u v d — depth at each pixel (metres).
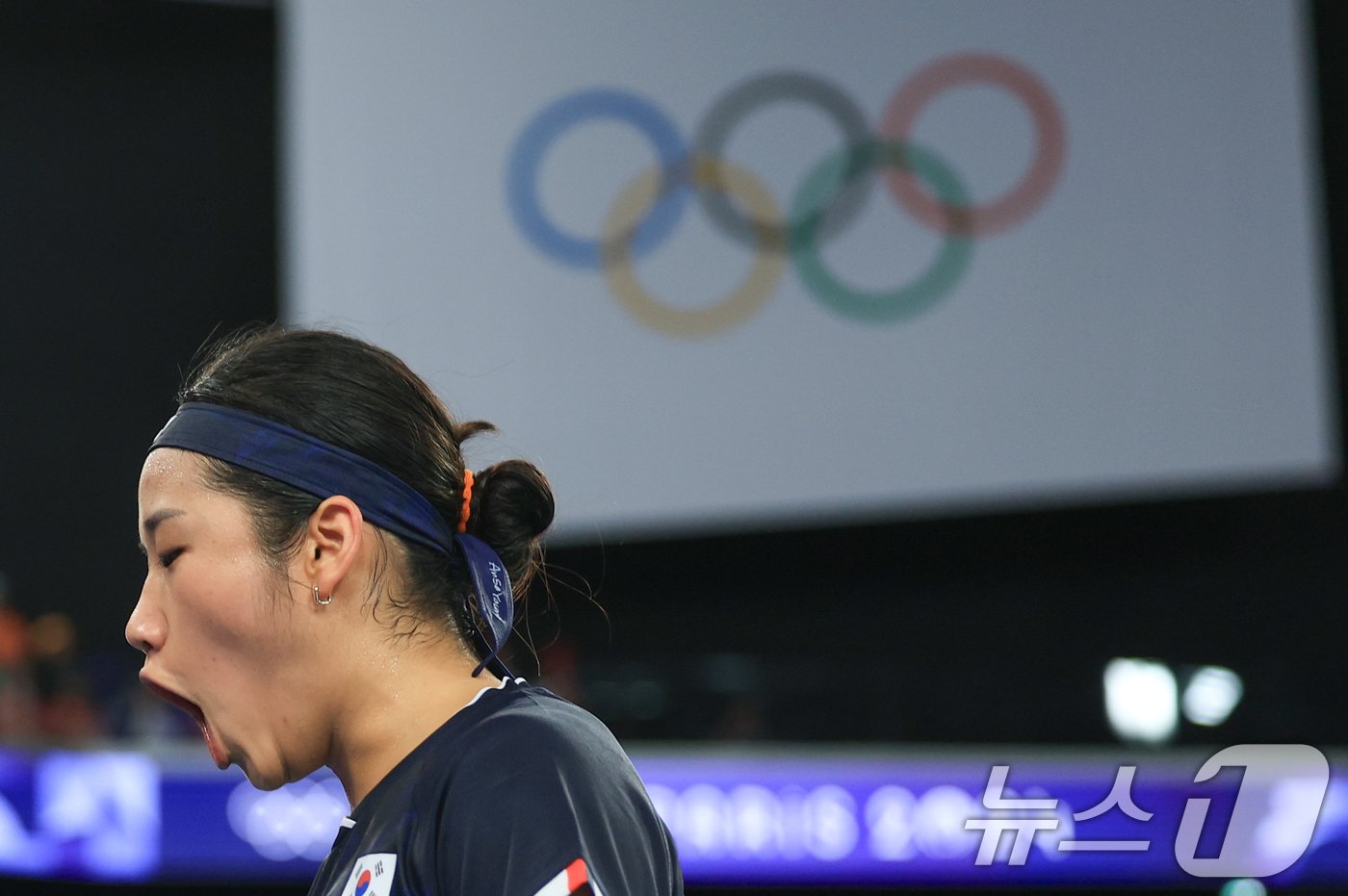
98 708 17.92
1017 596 24.39
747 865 17.16
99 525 25.80
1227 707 18.75
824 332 21.03
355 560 3.37
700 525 21.14
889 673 19.42
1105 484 20.58
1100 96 20.61
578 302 21.34
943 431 20.84
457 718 3.31
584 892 2.88
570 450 21.30
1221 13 20.44
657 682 19.23
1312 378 20.30
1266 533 23.52
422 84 21.52
